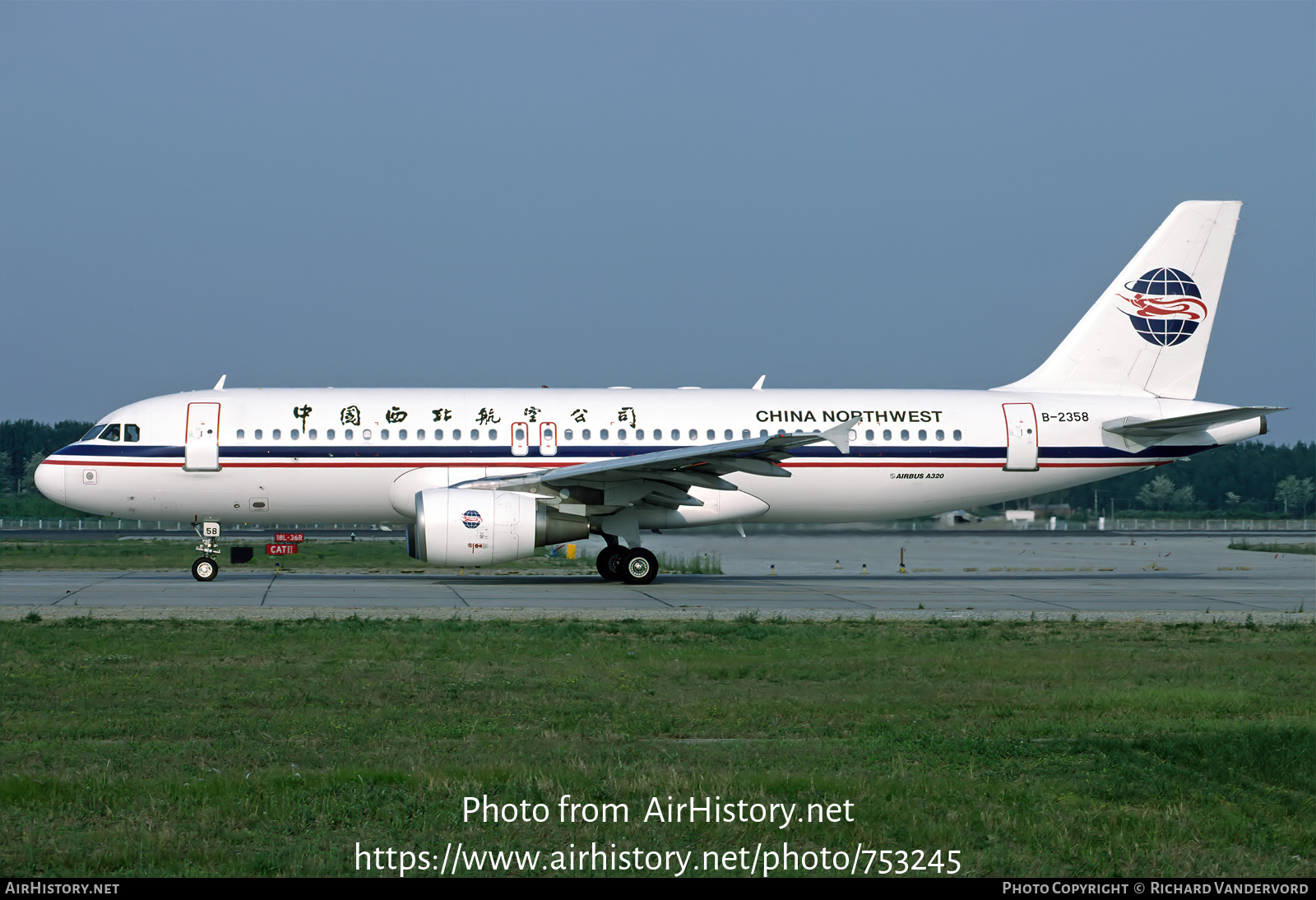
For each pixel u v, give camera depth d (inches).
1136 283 2790.4
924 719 1072.8
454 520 2335.1
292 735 978.1
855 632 1678.2
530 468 2527.1
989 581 2795.3
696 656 1432.1
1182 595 2335.1
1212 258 2800.2
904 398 2694.4
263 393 2566.4
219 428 2495.1
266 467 2491.4
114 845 678.5
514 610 1921.8
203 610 1850.4
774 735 1007.6
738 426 2593.5
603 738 978.1
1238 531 6963.6
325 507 2551.7
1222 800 818.8
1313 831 748.0
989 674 1322.6
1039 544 4995.1
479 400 2573.8
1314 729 976.9
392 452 2507.4
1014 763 904.3
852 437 2637.8
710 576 2967.5
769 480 2615.7
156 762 869.8
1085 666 1386.6
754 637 1599.4
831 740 976.3
